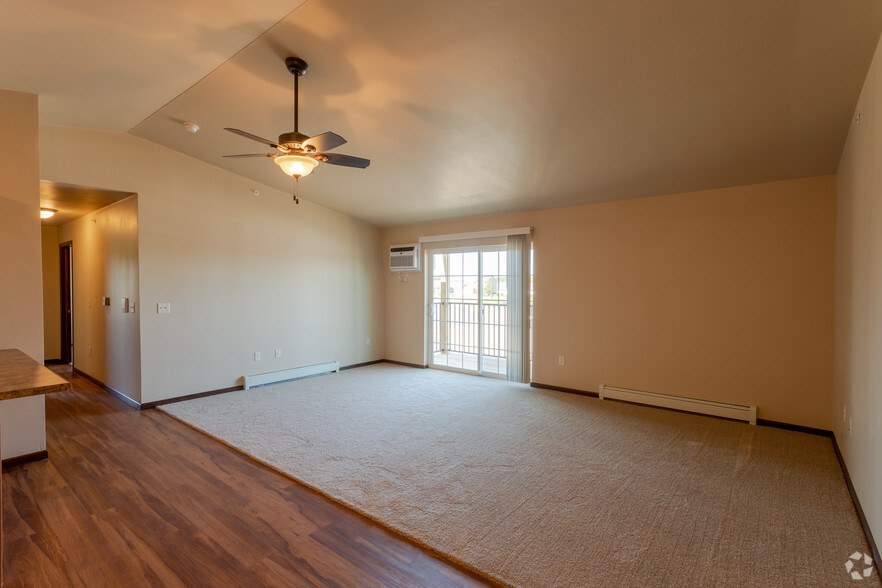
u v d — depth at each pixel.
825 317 3.50
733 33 2.05
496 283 5.77
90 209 5.09
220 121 3.64
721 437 3.50
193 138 4.11
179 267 4.50
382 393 4.90
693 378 4.15
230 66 2.78
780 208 3.70
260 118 3.53
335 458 3.07
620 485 2.68
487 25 2.21
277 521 2.29
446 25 2.24
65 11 2.17
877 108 2.07
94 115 3.57
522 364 5.31
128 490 2.61
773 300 3.74
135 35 2.43
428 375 5.91
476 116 3.14
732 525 2.24
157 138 4.17
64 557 1.98
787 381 3.68
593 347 4.77
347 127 3.50
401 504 2.44
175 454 3.17
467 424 3.82
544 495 2.55
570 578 1.84
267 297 5.30
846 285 2.95
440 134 3.48
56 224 6.42
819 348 3.53
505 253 5.68
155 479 2.76
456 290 6.18
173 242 4.46
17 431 2.94
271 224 5.33
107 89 3.08
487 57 2.46
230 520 2.29
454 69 2.61
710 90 2.52
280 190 5.40
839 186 3.29
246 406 4.35
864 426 2.32
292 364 5.60
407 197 5.20
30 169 3.04
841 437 3.05
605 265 4.66
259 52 2.61
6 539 2.12
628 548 2.05
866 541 2.11
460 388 5.14
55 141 3.72
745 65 2.28
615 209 4.60
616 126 3.04
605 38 2.19
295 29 2.38
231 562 1.95
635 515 2.34
